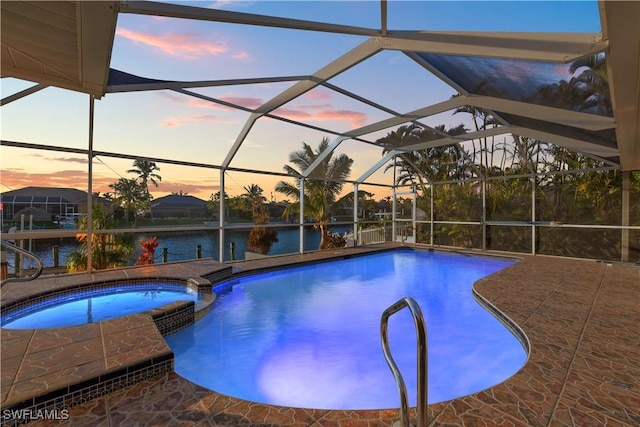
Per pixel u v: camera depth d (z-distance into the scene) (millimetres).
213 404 2445
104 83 3941
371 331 5141
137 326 3684
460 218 12406
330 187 13359
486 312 5207
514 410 2342
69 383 2414
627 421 2205
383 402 3293
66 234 6297
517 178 11078
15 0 2314
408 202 14156
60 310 5383
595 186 9555
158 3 2980
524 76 4477
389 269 9812
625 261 8805
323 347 4555
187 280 6340
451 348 4461
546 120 5621
